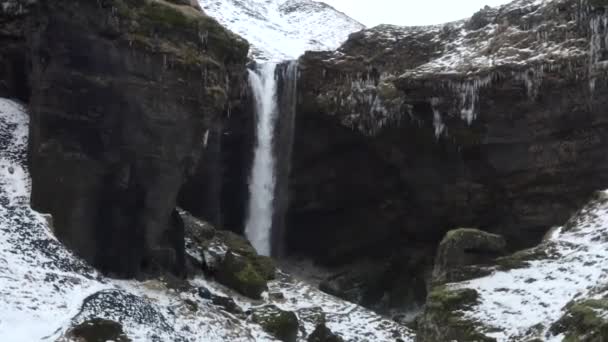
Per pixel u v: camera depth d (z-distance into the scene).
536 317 19.28
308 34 61.56
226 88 26.77
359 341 25.75
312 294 29.11
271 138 35.97
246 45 27.39
